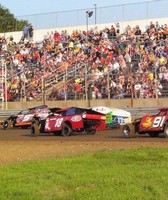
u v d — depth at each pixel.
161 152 13.58
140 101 35.59
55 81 41.97
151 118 22.09
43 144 19.83
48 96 40.69
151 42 41.09
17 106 41.22
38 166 11.58
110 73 39.06
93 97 38.19
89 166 11.40
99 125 24.89
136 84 36.66
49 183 9.15
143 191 8.07
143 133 22.86
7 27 57.31
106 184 8.74
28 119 32.47
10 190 8.41
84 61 42.66
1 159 14.60
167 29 41.91
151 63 38.00
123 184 8.71
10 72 45.66
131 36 43.25
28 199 7.75
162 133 23.47
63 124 24.77
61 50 46.31
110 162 12.04
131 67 37.44
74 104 38.44
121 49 41.69
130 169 10.62
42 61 45.69
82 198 7.64
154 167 10.87
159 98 34.84
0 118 39.53
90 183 9.01
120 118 25.69
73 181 9.21
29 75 44.16
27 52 48.34
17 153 16.34
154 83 35.94
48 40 49.12
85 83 38.66
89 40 45.94
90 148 17.23
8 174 10.35
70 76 41.16
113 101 36.66
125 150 14.91
